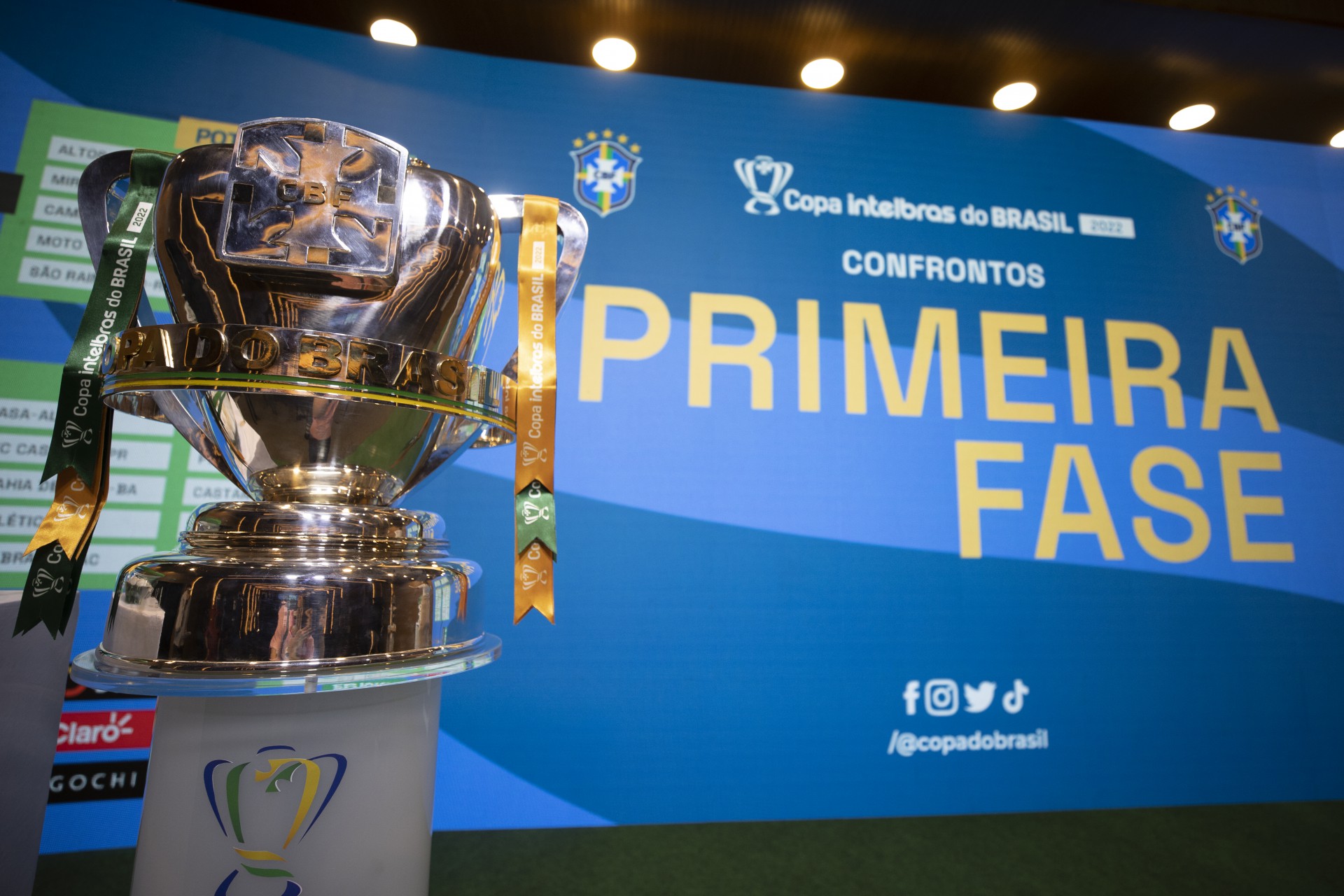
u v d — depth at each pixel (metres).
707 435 1.29
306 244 0.32
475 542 1.20
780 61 1.34
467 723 1.16
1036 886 0.96
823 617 1.26
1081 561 1.33
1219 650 1.34
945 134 1.45
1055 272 1.43
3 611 0.60
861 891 0.95
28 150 1.15
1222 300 1.47
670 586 1.24
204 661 0.31
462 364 0.37
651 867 1.02
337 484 0.41
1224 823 1.19
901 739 1.24
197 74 1.22
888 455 1.32
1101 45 1.29
